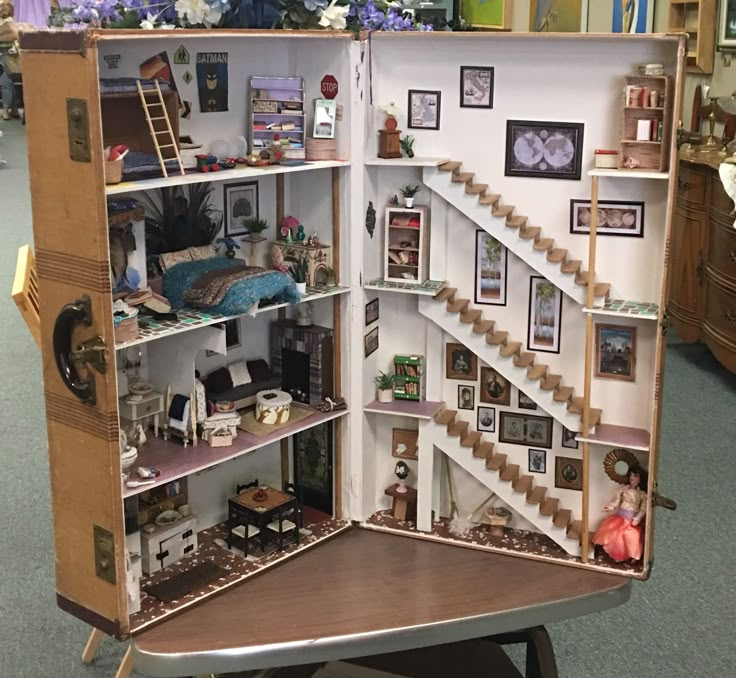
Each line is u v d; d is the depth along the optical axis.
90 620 2.81
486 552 3.31
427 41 3.15
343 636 2.79
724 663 3.45
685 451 5.20
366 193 3.25
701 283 6.63
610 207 3.07
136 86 2.70
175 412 3.06
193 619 2.86
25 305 2.99
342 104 3.16
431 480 3.40
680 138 2.86
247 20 2.92
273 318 3.51
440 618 2.88
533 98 3.10
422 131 3.25
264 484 3.60
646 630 3.65
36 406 5.66
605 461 3.24
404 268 3.32
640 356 3.17
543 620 2.97
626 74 2.98
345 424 3.43
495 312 3.32
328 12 3.03
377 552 3.30
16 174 11.70
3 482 4.70
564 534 3.26
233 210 3.27
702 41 7.03
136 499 2.95
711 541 4.28
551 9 6.40
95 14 2.73
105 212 2.45
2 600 3.76
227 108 3.13
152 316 2.85
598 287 3.09
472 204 3.14
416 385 3.45
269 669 2.88
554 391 3.20
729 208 5.98
